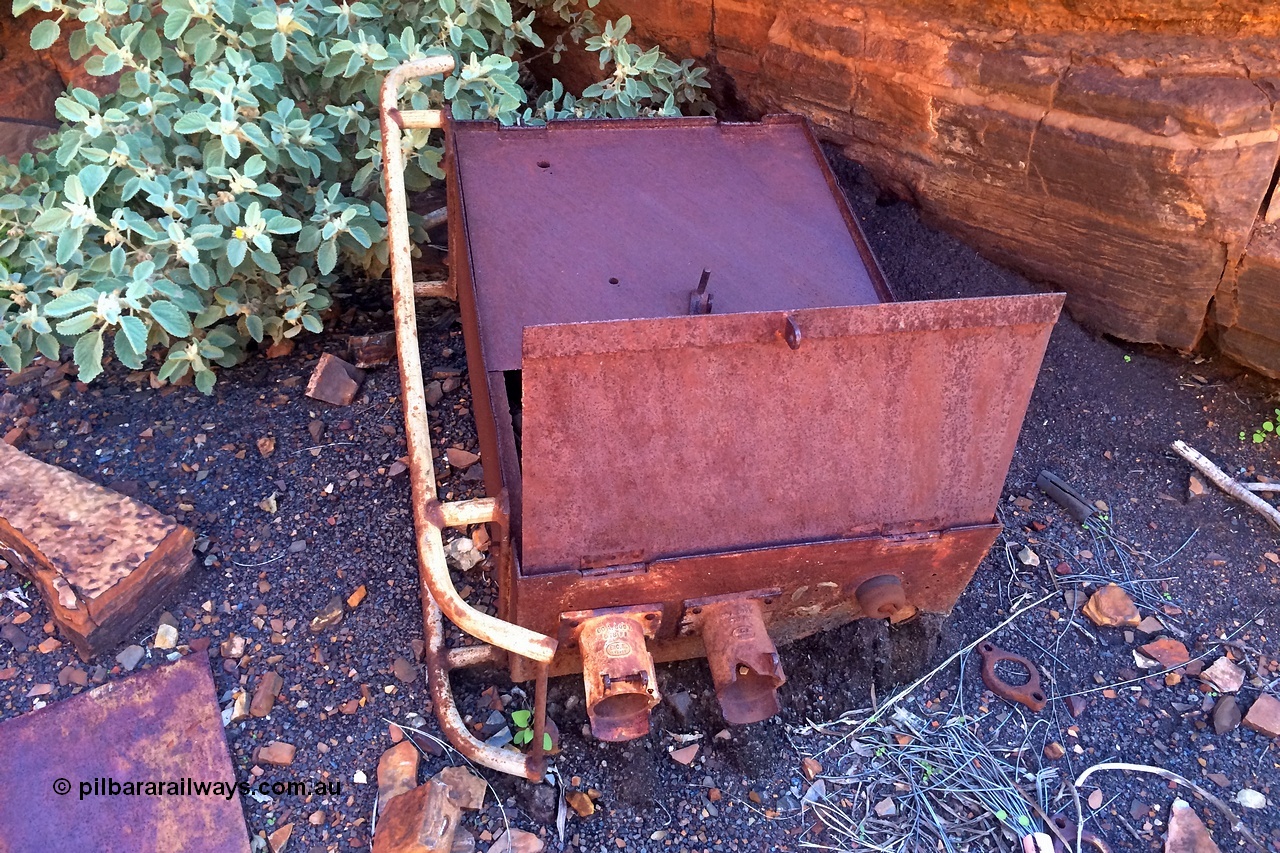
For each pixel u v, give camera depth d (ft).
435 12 10.88
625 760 7.00
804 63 10.53
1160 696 7.79
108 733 6.94
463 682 7.50
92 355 8.38
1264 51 8.07
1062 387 9.91
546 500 5.55
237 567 8.27
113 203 9.43
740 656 6.13
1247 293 8.97
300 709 7.36
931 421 5.98
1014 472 9.45
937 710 7.59
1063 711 7.66
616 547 5.86
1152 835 6.92
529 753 6.82
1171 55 8.29
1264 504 8.93
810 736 7.35
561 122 8.59
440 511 5.77
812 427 5.81
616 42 11.34
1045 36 8.89
